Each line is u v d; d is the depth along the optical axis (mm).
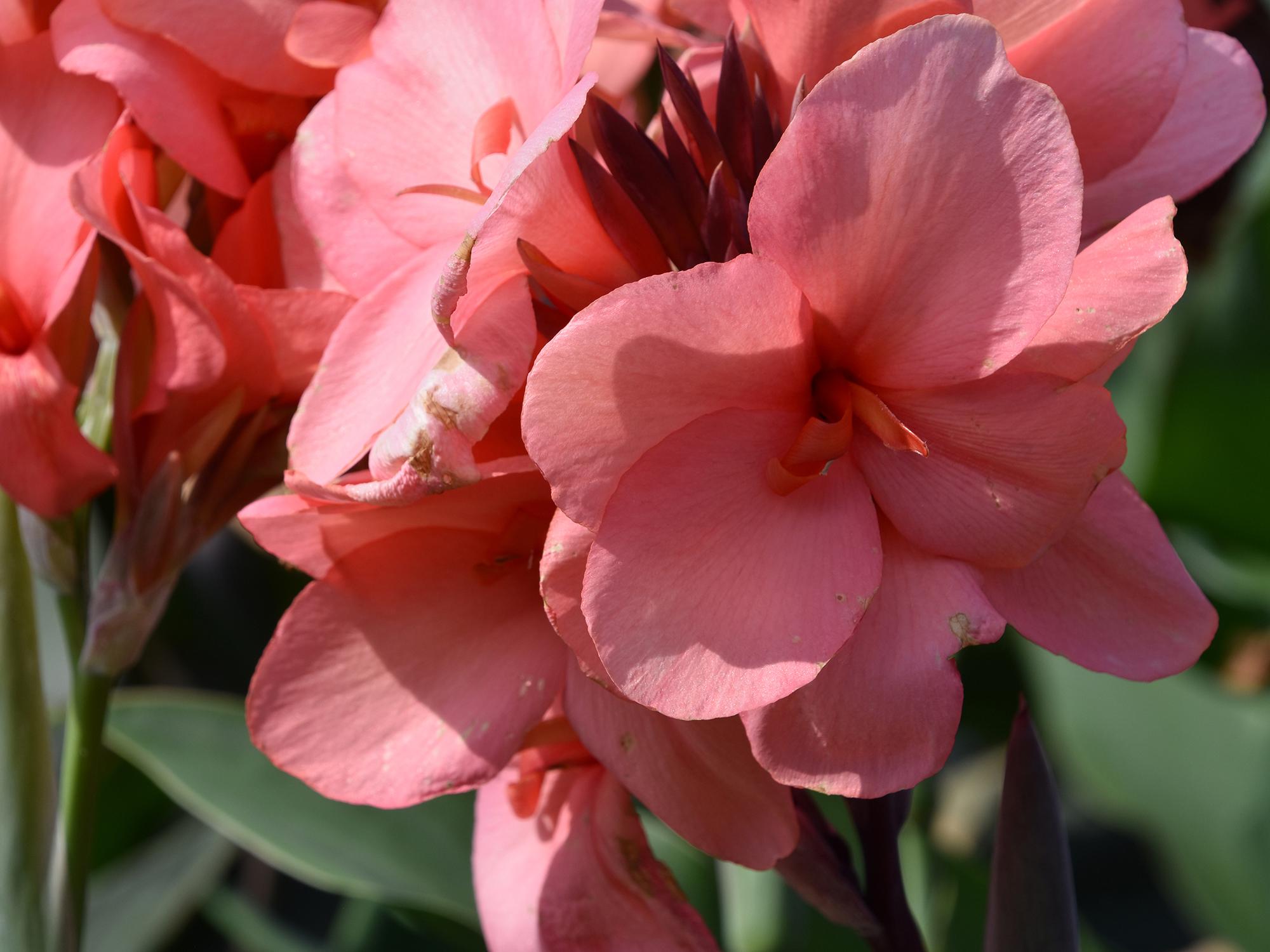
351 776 339
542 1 327
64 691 546
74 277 356
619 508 297
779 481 304
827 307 306
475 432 303
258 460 390
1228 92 361
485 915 387
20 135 364
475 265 315
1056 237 292
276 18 368
